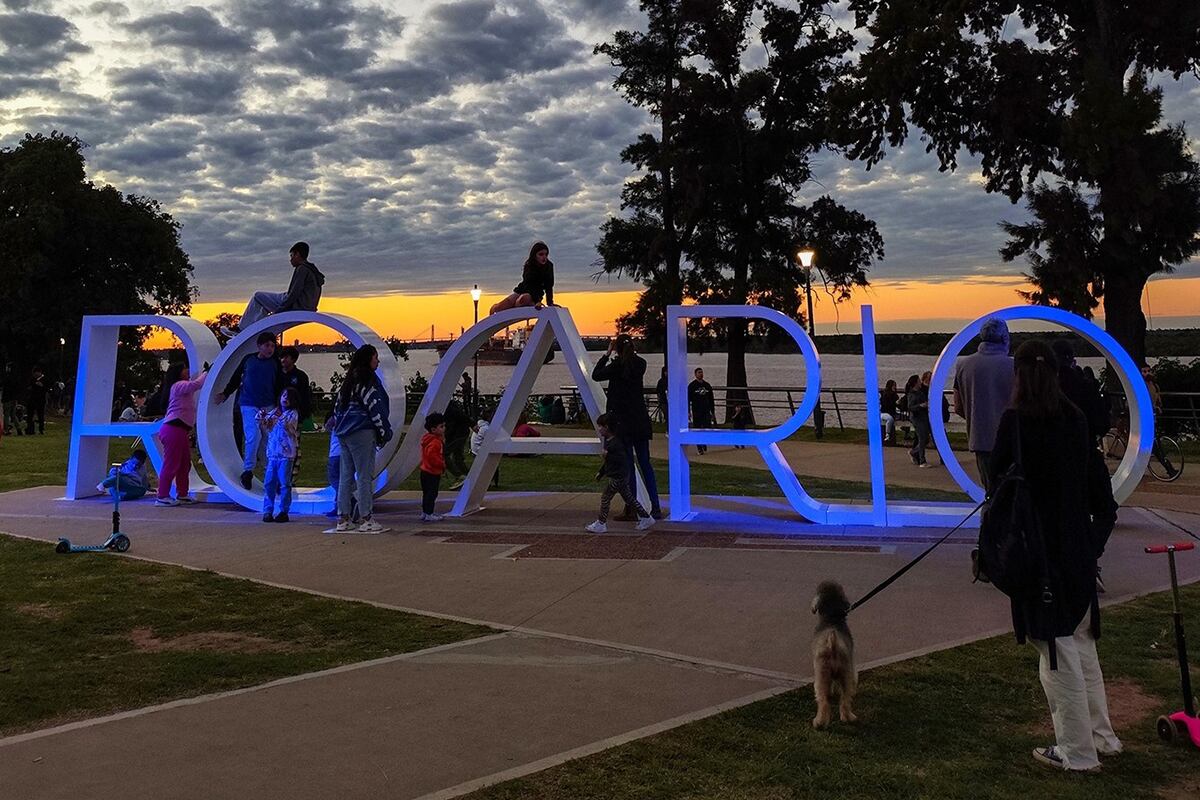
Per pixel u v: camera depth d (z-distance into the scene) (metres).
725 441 9.70
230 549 8.19
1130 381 8.92
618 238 35.00
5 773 3.46
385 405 9.17
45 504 11.13
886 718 4.01
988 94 22.08
